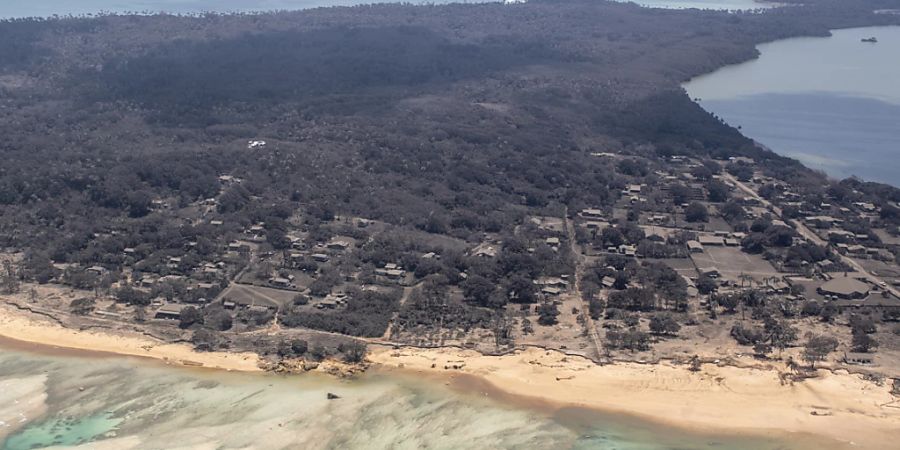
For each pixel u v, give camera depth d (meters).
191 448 172.38
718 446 175.00
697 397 190.88
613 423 182.50
